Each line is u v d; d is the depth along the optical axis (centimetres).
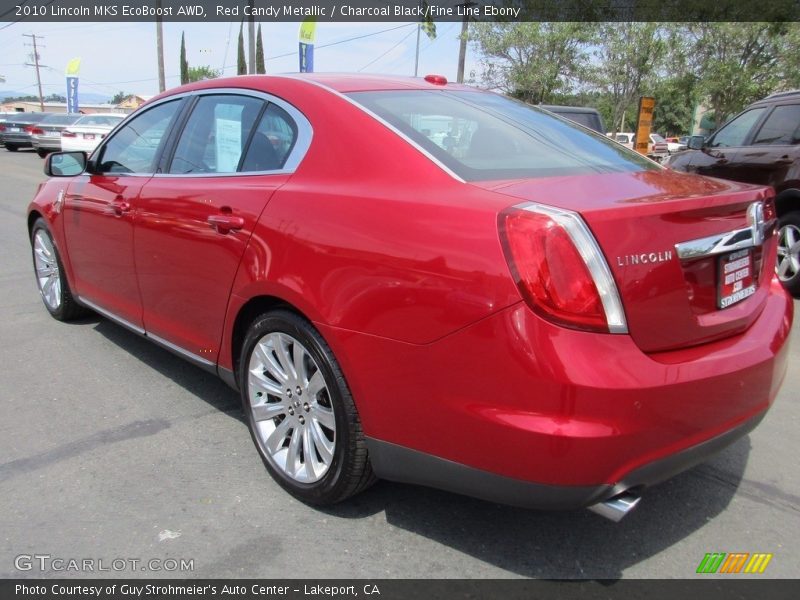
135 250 365
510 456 205
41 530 261
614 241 204
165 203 338
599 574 242
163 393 389
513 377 201
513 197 219
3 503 278
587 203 212
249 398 299
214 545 254
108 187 395
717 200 231
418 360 221
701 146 767
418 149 251
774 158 647
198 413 364
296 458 281
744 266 253
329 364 253
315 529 264
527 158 269
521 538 261
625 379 198
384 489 292
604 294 200
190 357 342
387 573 240
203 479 299
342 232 244
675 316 218
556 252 198
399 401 230
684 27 1612
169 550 251
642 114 1556
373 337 232
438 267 216
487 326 204
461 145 264
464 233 213
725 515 279
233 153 319
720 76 1538
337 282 243
